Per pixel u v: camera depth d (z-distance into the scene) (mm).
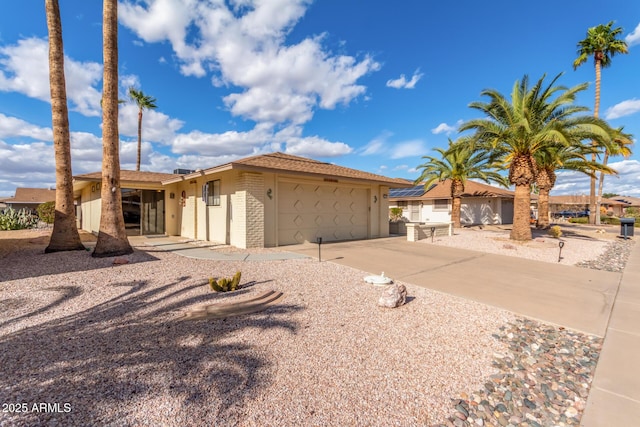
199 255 9117
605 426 2420
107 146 8219
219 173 12070
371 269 7914
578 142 14852
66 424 2213
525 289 6316
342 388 2811
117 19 8328
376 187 15812
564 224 29594
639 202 54688
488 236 16125
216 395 2625
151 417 2322
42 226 21703
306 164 13664
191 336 3748
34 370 2918
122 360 3145
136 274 6477
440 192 28688
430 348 3652
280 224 11938
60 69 8750
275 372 3029
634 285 6730
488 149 15273
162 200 16453
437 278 7141
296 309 4812
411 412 2525
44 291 5281
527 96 13156
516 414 2564
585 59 24703
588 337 4062
